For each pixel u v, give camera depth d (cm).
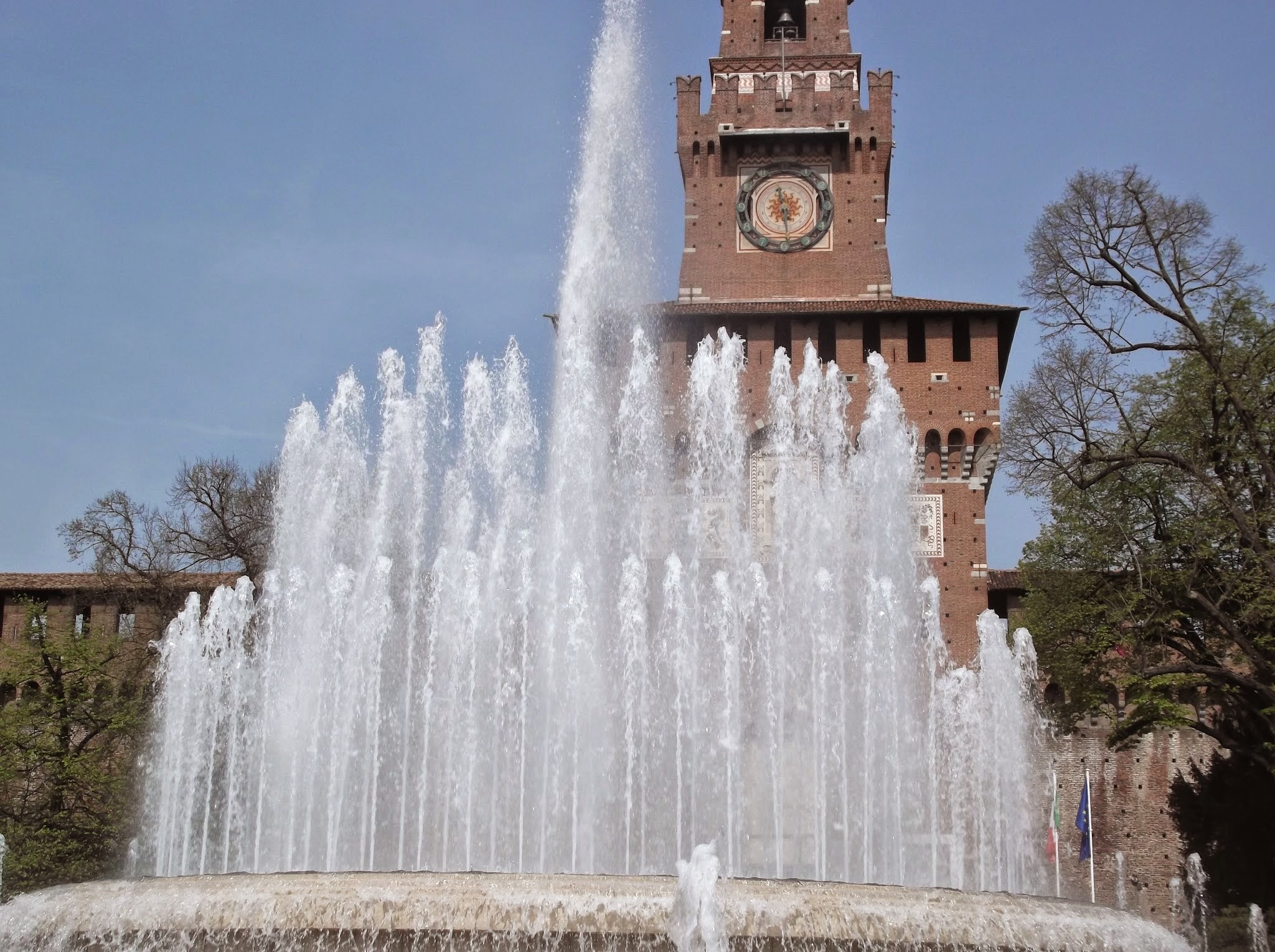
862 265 6178
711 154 6328
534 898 1980
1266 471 3694
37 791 4534
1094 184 4000
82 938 2036
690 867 1961
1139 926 2034
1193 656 4072
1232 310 3959
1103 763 5791
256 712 4006
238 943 2006
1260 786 4128
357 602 3844
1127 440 4038
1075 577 4359
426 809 3725
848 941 1972
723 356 5331
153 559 6331
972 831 4234
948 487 5603
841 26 6538
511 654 3800
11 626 6444
